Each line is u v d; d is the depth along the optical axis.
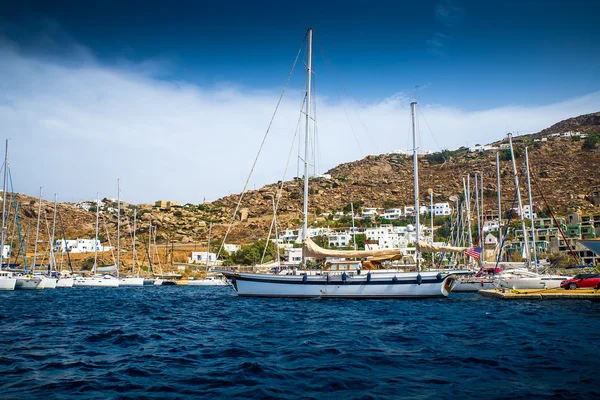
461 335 20.88
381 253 39.03
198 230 178.12
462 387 12.30
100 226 177.75
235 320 26.83
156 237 165.75
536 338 19.89
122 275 99.19
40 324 25.89
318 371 14.12
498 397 11.35
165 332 22.44
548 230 108.25
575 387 12.16
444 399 11.22
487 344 18.56
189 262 127.75
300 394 11.74
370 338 20.12
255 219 189.00
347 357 16.16
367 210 187.00
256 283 40.34
